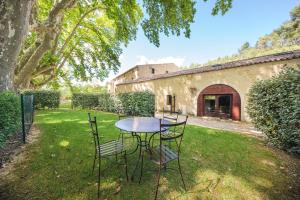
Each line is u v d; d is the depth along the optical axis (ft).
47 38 28.76
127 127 9.89
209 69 36.01
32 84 47.60
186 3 23.04
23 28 16.72
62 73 57.36
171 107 45.93
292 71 13.08
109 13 31.32
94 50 53.57
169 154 8.96
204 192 8.00
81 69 54.75
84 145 13.55
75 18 42.29
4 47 15.64
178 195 7.73
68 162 10.43
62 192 7.59
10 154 11.21
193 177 9.25
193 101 40.09
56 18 26.18
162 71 101.65
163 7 24.08
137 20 34.40
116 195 7.55
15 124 12.01
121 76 111.45
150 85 53.52
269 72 27.58
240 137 17.54
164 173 9.53
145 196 7.57
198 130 20.34
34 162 10.25
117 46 50.47
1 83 15.79
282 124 13.33
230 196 7.76
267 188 8.45
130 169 9.84
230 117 32.99
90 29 46.73
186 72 41.47
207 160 11.46
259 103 15.61
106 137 16.01
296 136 12.23
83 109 46.06
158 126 10.23
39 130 18.25
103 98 43.09
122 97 35.47
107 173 9.32
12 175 8.75
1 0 14.67
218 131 20.31
